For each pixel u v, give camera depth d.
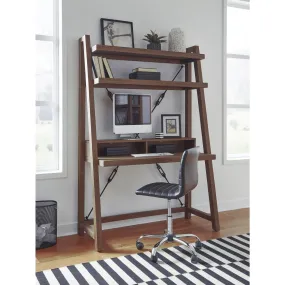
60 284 2.15
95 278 2.24
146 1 3.47
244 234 3.15
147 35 3.36
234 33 4.12
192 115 3.75
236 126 4.18
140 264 2.47
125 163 2.79
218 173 3.95
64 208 3.19
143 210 3.55
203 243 2.91
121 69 3.38
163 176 3.60
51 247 2.85
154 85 3.17
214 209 3.27
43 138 3.20
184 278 2.22
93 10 3.23
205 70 3.82
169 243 2.92
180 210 3.64
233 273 2.29
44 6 3.16
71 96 3.18
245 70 4.18
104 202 3.36
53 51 3.20
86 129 3.26
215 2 3.84
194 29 3.74
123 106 3.18
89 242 2.98
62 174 3.16
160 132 3.57
